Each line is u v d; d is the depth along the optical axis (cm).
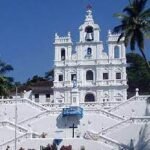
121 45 9606
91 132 6059
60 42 9806
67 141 5744
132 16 5816
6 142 5828
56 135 6662
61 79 9725
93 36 9806
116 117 6688
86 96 9600
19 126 6172
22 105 7356
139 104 7262
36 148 5738
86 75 9706
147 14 5794
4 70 8800
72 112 6731
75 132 6694
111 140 5750
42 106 7281
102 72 9619
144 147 5872
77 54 9762
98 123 6700
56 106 7562
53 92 9894
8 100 7438
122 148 5638
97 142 5694
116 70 9575
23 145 5759
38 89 10656
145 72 12231
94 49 9744
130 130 6031
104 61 9644
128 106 7281
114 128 6094
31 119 6819
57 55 9788
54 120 6794
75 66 9688
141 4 5803
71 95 7581
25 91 10456
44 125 6775
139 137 5972
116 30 5903
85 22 9869
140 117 6062
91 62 9675
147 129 5994
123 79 9512
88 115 6769
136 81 12325
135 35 5784
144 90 12212
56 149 5397
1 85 7862
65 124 6756
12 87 10894
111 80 9531
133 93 11938
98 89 9531
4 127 6181
